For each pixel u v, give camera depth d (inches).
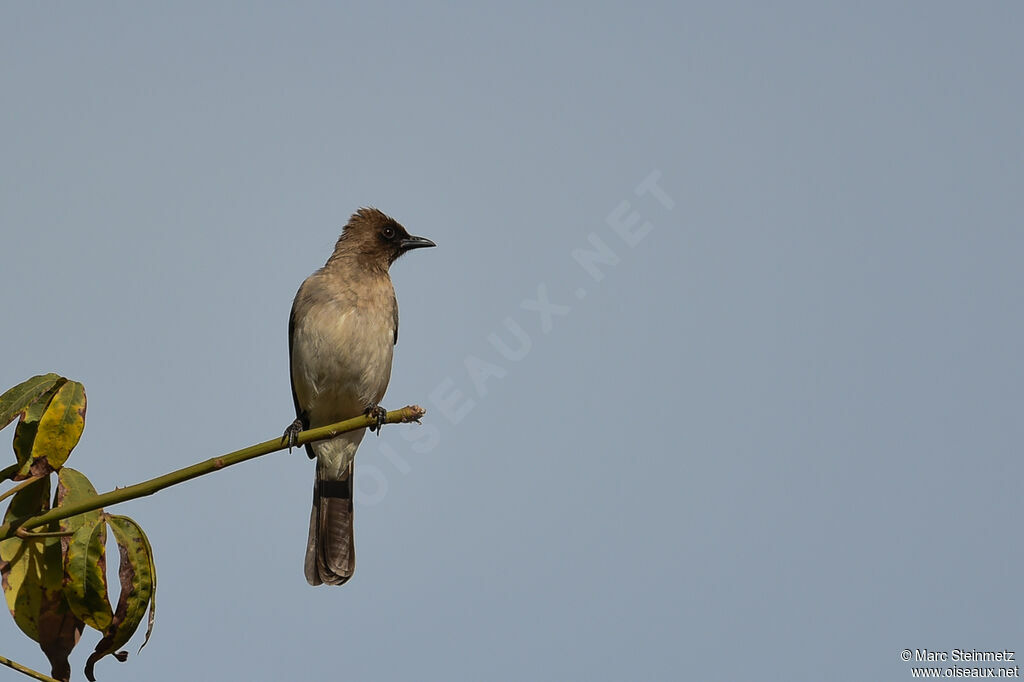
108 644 278.1
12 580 285.0
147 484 279.4
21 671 250.2
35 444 282.7
